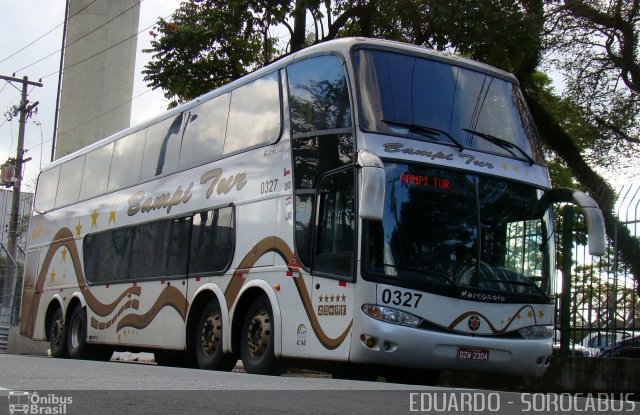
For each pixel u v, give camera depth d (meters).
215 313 12.29
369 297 9.50
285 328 10.58
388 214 9.81
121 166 16.45
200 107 13.89
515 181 10.90
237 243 11.88
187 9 22.36
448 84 10.95
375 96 10.27
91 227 17.22
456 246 10.14
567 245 12.95
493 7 18.11
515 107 11.55
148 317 14.17
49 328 18.86
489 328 10.09
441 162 10.36
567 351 12.76
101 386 6.36
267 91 12.01
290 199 10.92
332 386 7.15
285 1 20.38
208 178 13.07
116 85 35.28
